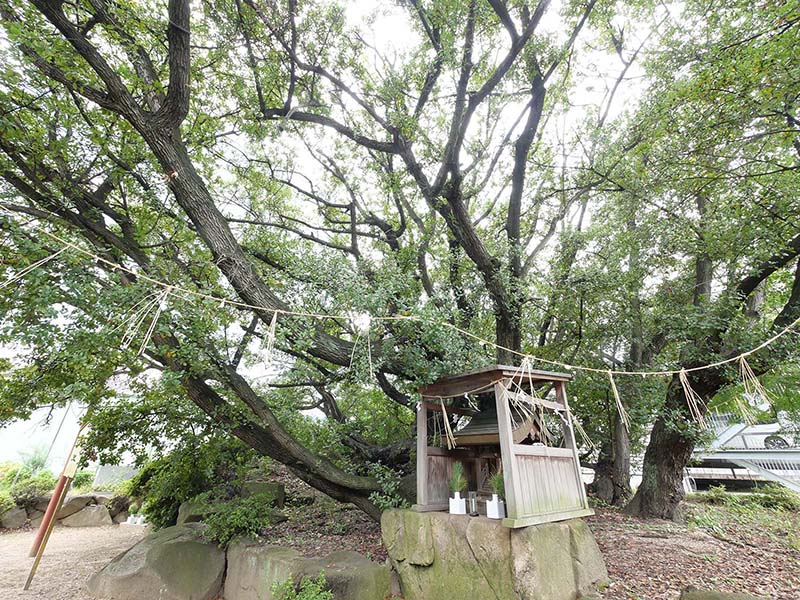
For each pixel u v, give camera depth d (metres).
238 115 6.71
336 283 5.43
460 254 7.20
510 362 6.53
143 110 4.62
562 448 4.74
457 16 5.21
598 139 7.09
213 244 4.99
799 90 4.52
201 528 6.42
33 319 4.24
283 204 8.89
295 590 4.44
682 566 4.60
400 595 4.68
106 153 5.50
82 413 5.89
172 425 7.11
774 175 5.72
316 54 6.24
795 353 5.36
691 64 5.54
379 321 5.14
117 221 5.93
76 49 4.24
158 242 6.48
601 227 8.20
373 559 5.34
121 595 5.42
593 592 3.97
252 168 7.91
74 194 5.42
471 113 5.74
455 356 5.15
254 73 6.12
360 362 4.93
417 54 6.56
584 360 7.68
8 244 4.25
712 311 6.04
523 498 3.99
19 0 4.16
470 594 4.02
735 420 7.89
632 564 4.66
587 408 8.28
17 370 5.53
